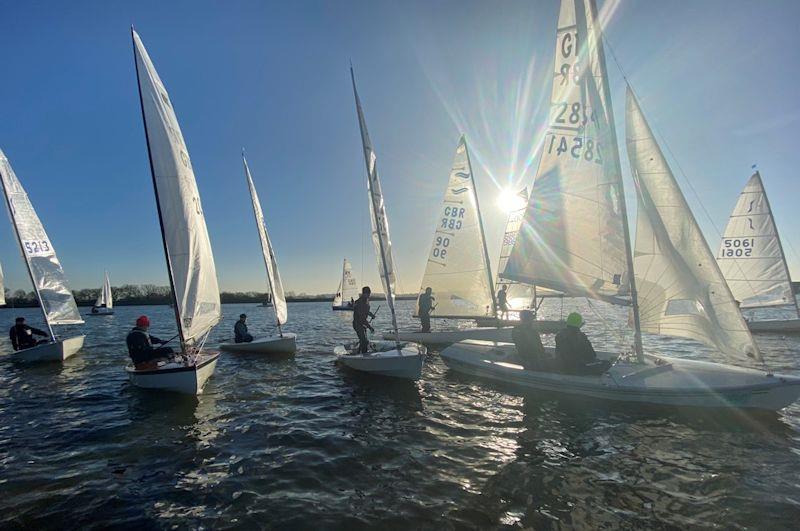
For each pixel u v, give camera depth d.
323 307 95.31
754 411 6.57
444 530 3.65
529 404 7.39
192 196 10.01
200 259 9.90
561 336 7.83
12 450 5.66
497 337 15.48
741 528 3.63
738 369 7.14
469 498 4.20
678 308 7.82
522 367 8.48
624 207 7.93
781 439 5.64
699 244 7.53
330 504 4.12
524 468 4.88
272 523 3.80
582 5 8.50
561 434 5.95
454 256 17.42
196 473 4.89
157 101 9.55
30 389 9.35
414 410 7.25
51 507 4.13
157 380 8.43
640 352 7.89
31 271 13.71
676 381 6.89
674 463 4.96
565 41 8.79
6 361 13.33
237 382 9.75
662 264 8.01
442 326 23.75
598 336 17.20
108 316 51.38
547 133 9.06
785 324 16.91
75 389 9.28
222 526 3.77
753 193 18.48
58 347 13.35
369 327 10.45
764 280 18.23
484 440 5.79
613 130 8.05
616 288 8.03
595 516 3.84
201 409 7.54
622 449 5.39
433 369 10.84
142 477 4.80
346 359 10.29
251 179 15.54
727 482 4.47
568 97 8.72
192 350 9.65
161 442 5.92
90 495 4.37
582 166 8.48
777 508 3.94
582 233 8.48
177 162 9.70
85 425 6.71
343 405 7.68
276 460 5.23
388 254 11.17
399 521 3.80
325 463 5.11
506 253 20.42
